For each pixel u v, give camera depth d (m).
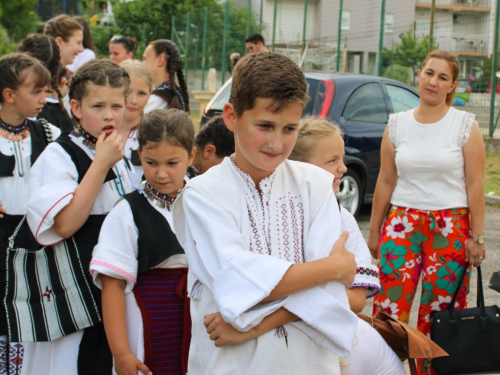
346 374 2.31
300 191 1.86
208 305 1.79
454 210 3.37
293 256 1.79
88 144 2.62
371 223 3.77
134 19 30.55
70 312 2.49
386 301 3.49
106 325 2.32
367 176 7.43
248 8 20.81
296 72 1.71
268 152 1.71
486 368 3.03
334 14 22.66
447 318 3.06
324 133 2.45
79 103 2.60
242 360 1.73
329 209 1.85
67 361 2.54
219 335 1.70
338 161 2.47
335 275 1.72
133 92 3.54
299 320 1.74
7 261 2.53
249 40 9.95
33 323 2.48
